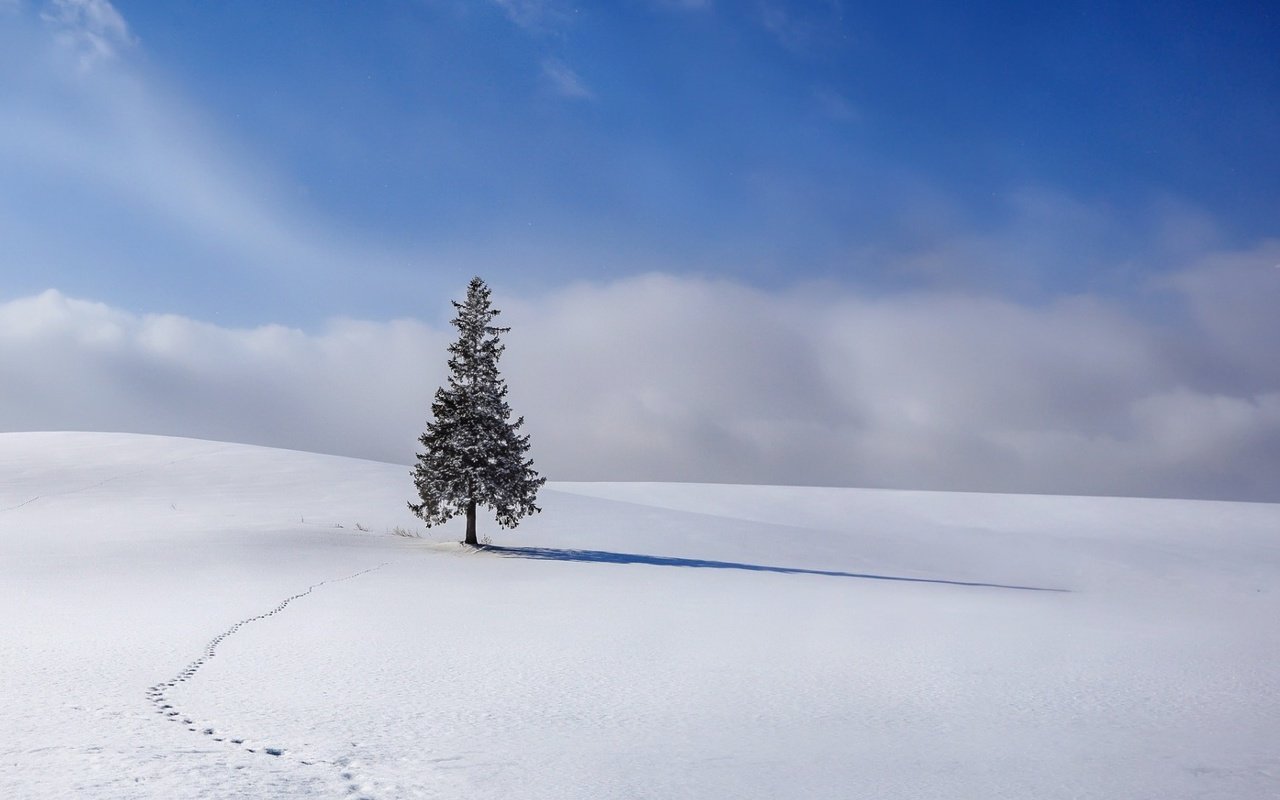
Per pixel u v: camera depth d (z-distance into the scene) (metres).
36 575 24.27
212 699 10.56
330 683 11.73
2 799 6.46
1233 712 11.36
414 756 8.38
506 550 36.19
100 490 49.84
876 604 24.03
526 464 37.50
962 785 7.98
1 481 51.91
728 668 13.75
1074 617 23.02
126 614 17.78
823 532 56.25
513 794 7.32
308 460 62.34
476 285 38.34
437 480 36.81
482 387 37.56
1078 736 9.93
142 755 7.80
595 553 37.78
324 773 7.66
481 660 13.79
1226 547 61.72
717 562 37.78
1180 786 8.07
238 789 6.96
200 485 52.28
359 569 27.73
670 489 85.38
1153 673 14.19
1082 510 77.25
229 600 20.30
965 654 15.73
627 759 8.54
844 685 12.66
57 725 8.87
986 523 71.19
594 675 12.84
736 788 7.72
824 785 7.89
